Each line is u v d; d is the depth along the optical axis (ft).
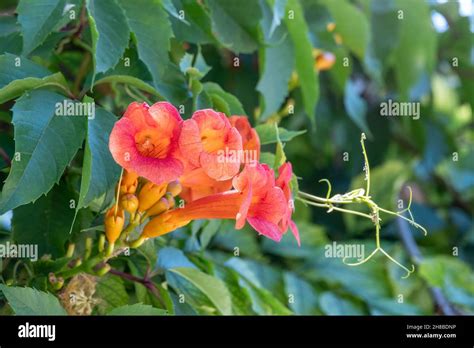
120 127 7.00
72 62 10.78
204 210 7.61
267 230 7.31
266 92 10.86
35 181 7.40
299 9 10.71
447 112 21.39
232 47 10.23
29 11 8.20
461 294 14.70
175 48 10.34
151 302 9.27
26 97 7.71
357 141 17.06
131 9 8.74
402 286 14.44
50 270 8.32
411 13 15.74
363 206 16.25
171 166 7.09
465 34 18.97
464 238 19.06
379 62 15.74
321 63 13.32
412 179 19.33
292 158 17.33
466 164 20.25
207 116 7.30
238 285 10.45
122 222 7.59
